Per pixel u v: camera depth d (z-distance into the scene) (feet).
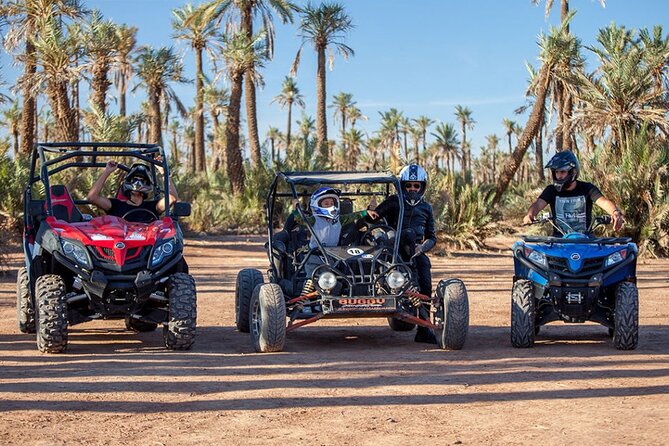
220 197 133.59
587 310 27.53
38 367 23.53
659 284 51.57
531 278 28.07
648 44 99.81
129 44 129.29
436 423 17.07
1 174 77.51
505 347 28.04
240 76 124.26
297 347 28.35
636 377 21.79
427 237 29.99
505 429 16.55
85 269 26.04
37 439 15.88
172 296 26.89
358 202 70.38
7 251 60.49
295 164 120.47
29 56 98.78
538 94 107.65
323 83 140.46
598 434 16.06
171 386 20.76
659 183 73.77
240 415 17.79
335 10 137.28
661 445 15.28
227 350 27.40
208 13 126.93
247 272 32.91
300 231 29.55
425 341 29.55
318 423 17.12
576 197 28.43
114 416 17.69
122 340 30.17
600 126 90.02
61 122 91.71
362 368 23.34
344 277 26.76
